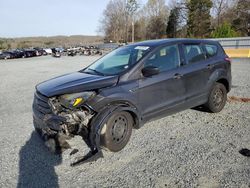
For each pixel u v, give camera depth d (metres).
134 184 3.20
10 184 3.29
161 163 3.67
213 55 5.76
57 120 3.74
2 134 5.00
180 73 4.89
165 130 4.90
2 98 8.47
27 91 9.59
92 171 3.55
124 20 83.31
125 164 3.70
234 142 4.26
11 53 44.62
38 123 4.18
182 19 66.00
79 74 4.85
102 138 3.91
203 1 56.00
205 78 5.41
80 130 3.92
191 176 3.31
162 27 79.44
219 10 60.19
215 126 5.03
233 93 7.75
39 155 4.05
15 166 3.73
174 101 4.86
